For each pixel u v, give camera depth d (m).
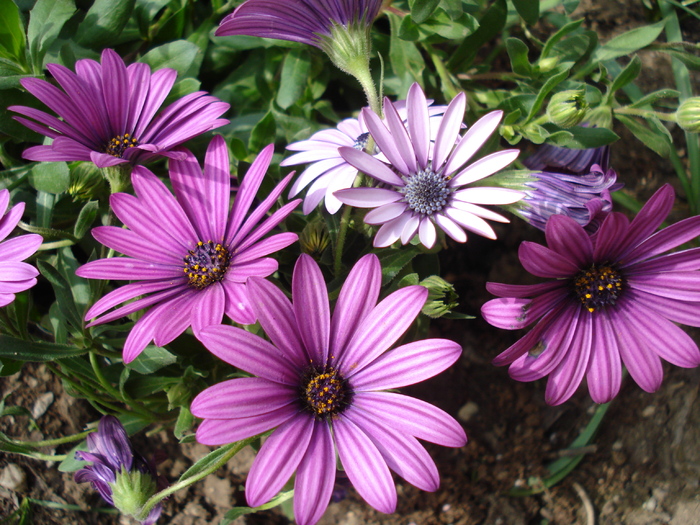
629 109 0.26
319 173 0.23
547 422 0.30
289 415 0.19
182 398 0.24
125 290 0.20
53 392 0.28
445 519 0.29
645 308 0.22
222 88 0.30
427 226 0.21
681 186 0.31
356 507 0.29
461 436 0.18
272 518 0.29
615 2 0.34
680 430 0.29
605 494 0.29
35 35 0.25
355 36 0.22
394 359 0.19
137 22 0.28
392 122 0.21
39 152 0.21
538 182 0.22
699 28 0.33
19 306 0.23
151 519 0.23
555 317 0.22
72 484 0.27
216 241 0.21
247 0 0.20
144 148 0.21
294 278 0.19
